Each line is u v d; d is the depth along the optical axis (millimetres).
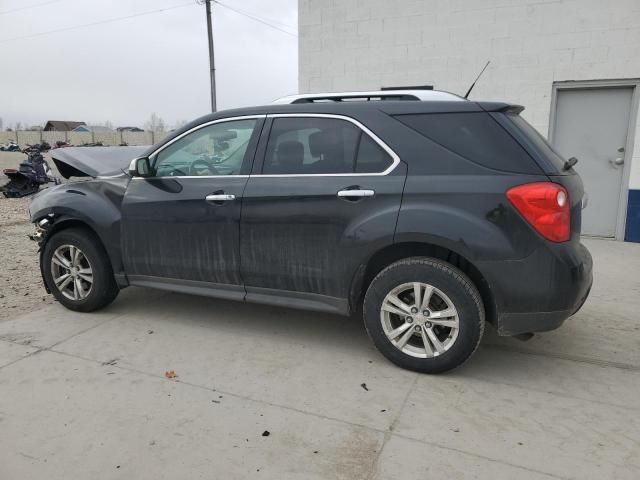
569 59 7230
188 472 2555
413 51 7984
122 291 5391
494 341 4090
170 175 4238
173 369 3627
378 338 3582
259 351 3918
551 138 7566
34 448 2742
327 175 3600
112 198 4422
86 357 3811
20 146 46719
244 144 3951
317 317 4625
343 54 8375
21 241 8055
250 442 2787
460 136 3320
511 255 3139
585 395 3260
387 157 3439
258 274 3879
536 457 2645
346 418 3008
